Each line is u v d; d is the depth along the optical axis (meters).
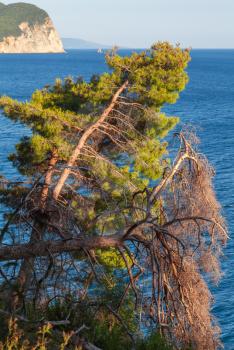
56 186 28.00
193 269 23.27
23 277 24.80
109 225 28.12
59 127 28.69
